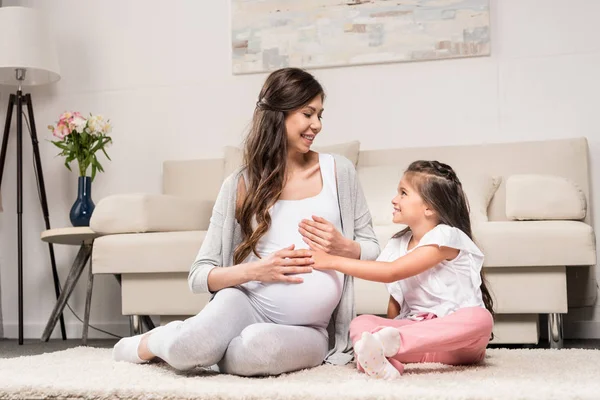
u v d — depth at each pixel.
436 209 2.01
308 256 1.86
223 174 3.76
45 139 4.26
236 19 4.03
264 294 1.87
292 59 3.95
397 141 3.82
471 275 1.96
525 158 3.55
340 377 1.68
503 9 3.74
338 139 3.89
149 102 4.16
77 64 4.25
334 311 2.02
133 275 3.13
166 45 4.16
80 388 1.56
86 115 4.22
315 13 3.92
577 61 3.65
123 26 4.22
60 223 4.21
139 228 3.11
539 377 1.67
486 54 3.72
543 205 2.82
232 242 1.98
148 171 4.13
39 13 3.89
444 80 3.79
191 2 4.14
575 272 3.36
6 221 4.28
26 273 4.25
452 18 3.76
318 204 1.96
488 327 1.85
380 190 3.39
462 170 3.60
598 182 3.58
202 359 1.71
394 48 3.82
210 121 4.08
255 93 4.03
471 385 1.52
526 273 2.75
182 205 3.30
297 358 1.77
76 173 4.22
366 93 3.87
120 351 2.03
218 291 1.90
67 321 4.14
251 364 1.69
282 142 1.94
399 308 2.12
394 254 2.10
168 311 3.09
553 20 3.68
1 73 4.01
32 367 1.96
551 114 3.66
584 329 3.51
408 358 1.88
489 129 3.72
